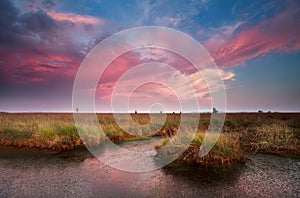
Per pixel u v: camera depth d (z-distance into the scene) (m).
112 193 3.78
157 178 4.55
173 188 3.99
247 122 12.73
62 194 3.73
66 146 7.59
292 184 4.08
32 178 4.57
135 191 3.86
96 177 4.65
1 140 8.33
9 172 4.96
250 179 4.38
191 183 4.23
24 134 8.80
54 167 5.38
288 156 6.11
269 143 7.21
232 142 6.37
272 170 4.92
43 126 9.39
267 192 3.74
